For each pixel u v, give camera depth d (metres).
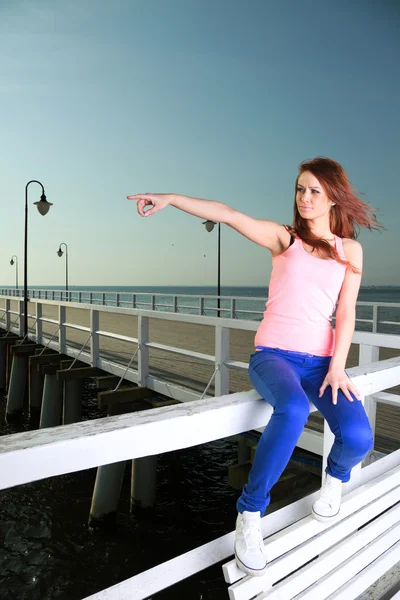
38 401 10.97
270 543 1.37
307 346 1.51
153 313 5.97
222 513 6.04
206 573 4.62
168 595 4.35
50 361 9.73
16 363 11.49
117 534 5.59
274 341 1.53
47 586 4.74
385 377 1.93
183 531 5.65
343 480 1.56
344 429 1.45
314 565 1.51
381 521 1.84
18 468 0.93
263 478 1.28
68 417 8.64
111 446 1.07
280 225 1.57
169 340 11.12
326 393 1.51
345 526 1.66
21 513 6.18
